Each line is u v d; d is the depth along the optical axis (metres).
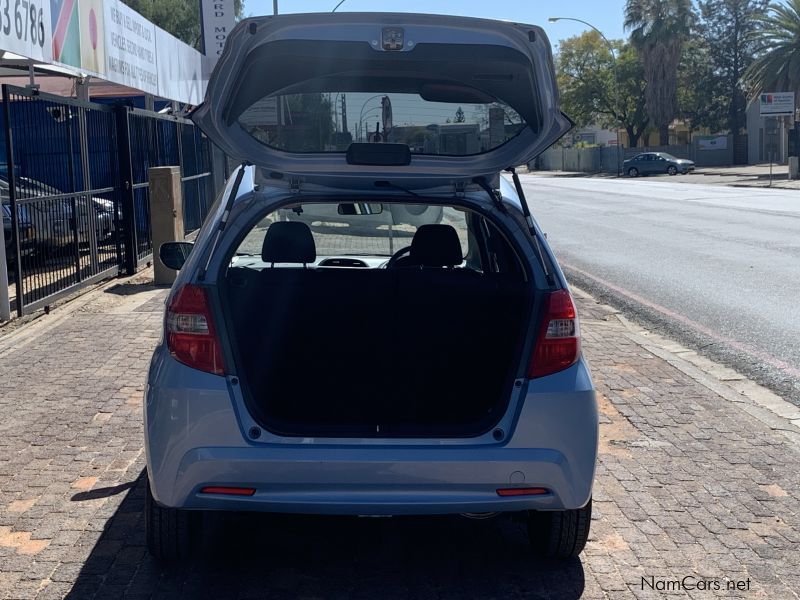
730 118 72.75
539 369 3.55
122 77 13.25
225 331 3.49
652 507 4.65
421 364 3.76
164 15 44.72
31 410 6.09
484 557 4.12
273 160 3.61
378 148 3.59
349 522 4.48
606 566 4.02
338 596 3.74
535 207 26.56
